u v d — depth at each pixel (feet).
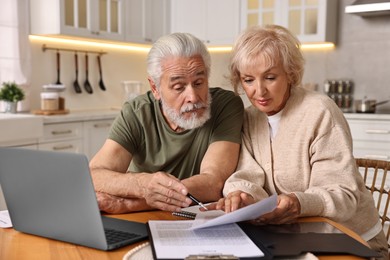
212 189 4.56
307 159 4.66
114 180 4.38
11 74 11.68
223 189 4.50
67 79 13.65
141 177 4.28
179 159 5.16
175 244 3.15
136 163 5.32
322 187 4.29
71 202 3.18
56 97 11.78
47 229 3.43
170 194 3.98
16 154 3.30
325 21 13.12
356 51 13.79
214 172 4.68
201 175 4.61
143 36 14.79
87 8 12.60
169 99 4.60
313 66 14.43
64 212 3.26
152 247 3.09
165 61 4.51
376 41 13.51
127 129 5.13
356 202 4.25
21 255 3.11
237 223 3.76
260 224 3.77
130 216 4.08
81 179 3.06
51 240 3.43
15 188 3.45
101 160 4.98
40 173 3.24
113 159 4.99
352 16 13.78
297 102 4.82
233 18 14.69
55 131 11.14
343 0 13.85
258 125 5.06
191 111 4.58
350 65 13.91
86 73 14.15
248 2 14.37
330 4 13.38
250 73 4.61
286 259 2.98
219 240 3.27
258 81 4.59
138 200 4.24
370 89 13.66
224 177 4.72
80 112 13.08
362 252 3.08
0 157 3.40
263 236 3.40
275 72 4.55
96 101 14.67
